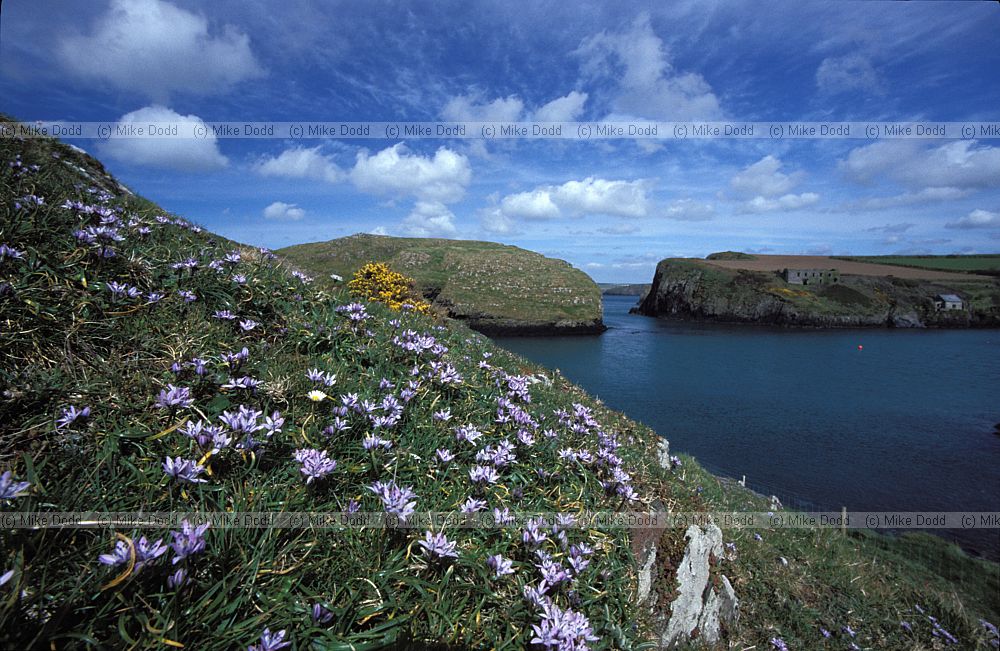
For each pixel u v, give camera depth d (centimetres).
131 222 526
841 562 969
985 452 3553
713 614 494
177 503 234
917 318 15588
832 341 11650
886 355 9162
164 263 471
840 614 729
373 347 513
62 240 396
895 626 758
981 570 1297
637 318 19312
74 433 248
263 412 315
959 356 9075
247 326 427
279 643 186
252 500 248
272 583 216
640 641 297
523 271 12569
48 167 616
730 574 641
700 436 3794
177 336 376
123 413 280
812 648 606
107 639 174
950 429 4206
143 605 183
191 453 264
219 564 209
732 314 16962
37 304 320
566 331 11131
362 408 355
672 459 1015
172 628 178
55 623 162
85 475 228
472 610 249
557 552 300
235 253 614
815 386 6072
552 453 438
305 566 227
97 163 899
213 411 306
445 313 1322
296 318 505
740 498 1323
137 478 238
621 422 934
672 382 6000
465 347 814
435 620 234
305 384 375
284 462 289
